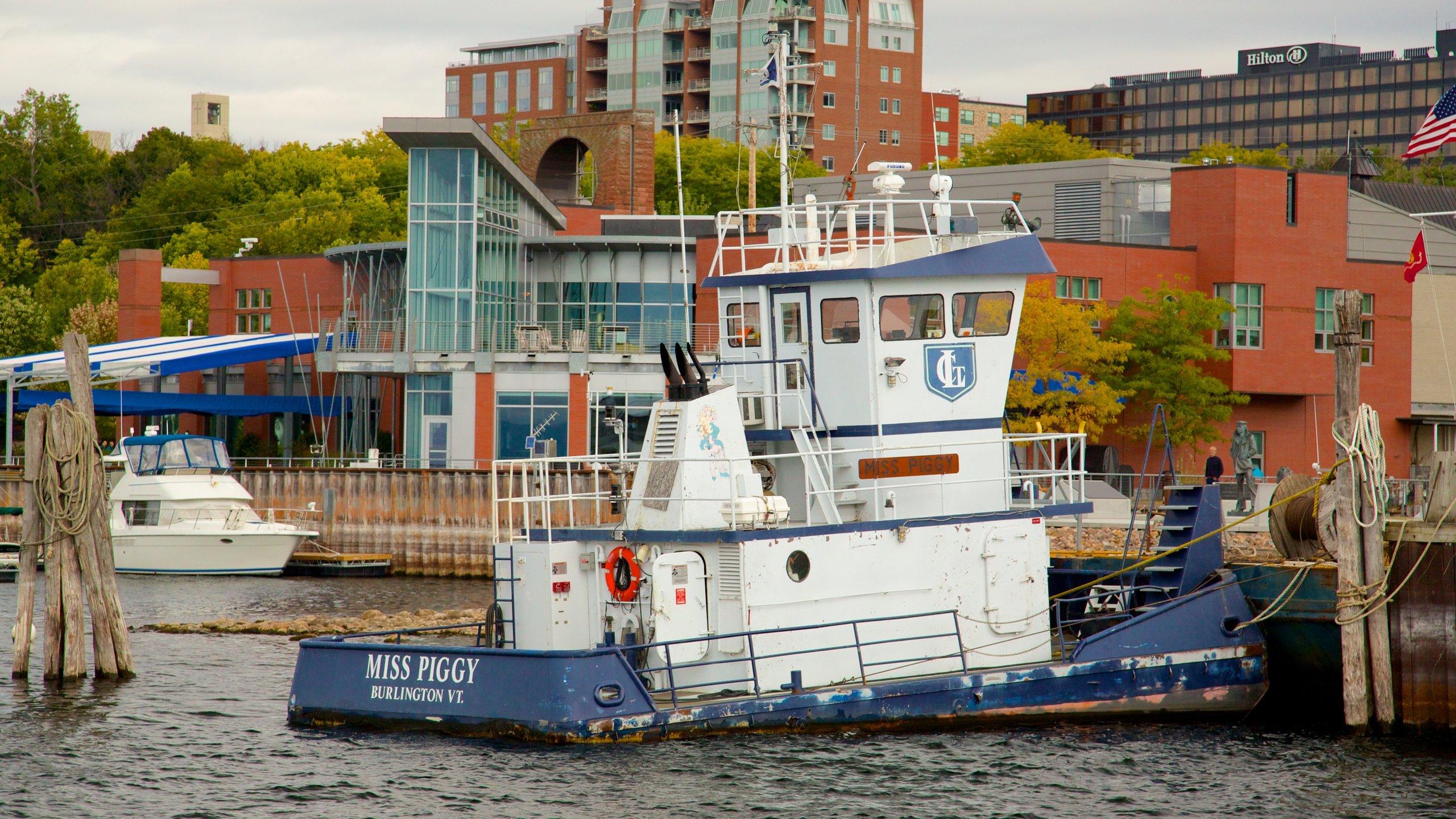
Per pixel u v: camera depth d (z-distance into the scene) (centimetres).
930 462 7806
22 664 9619
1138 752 7412
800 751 7106
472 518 18850
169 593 16062
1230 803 6656
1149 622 7956
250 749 7412
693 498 7250
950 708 7494
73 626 9656
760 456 7644
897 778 6806
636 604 7362
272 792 6662
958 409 7894
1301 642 8175
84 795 6688
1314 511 8256
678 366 7531
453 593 16612
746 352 8169
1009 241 8006
